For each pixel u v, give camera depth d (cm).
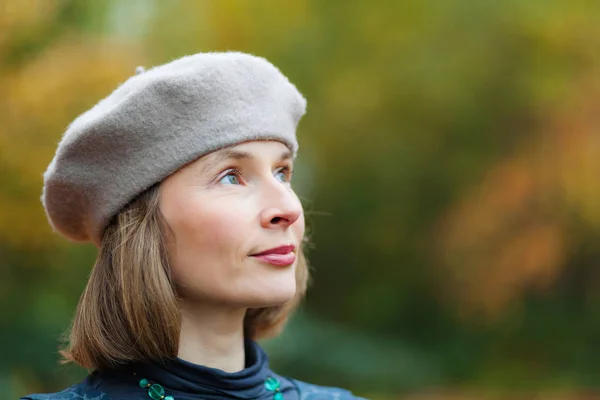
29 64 572
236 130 153
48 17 604
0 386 528
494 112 1034
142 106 152
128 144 154
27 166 544
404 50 1037
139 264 154
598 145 955
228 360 164
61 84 554
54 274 649
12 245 588
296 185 1092
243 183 157
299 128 1065
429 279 1181
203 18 878
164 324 153
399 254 1198
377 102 1066
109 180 158
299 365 903
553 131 991
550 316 1078
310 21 1034
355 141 1112
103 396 157
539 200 1020
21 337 589
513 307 1091
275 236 155
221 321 162
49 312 617
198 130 152
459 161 1088
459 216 1078
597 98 955
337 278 1238
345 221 1194
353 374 952
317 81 1054
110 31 712
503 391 961
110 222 164
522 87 993
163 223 156
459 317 1137
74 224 177
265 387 171
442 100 1033
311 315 1132
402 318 1202
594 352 1037
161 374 156
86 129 155
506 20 978
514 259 1036
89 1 679
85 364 162
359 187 1165
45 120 547
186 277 155
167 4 849
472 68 1009
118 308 157
